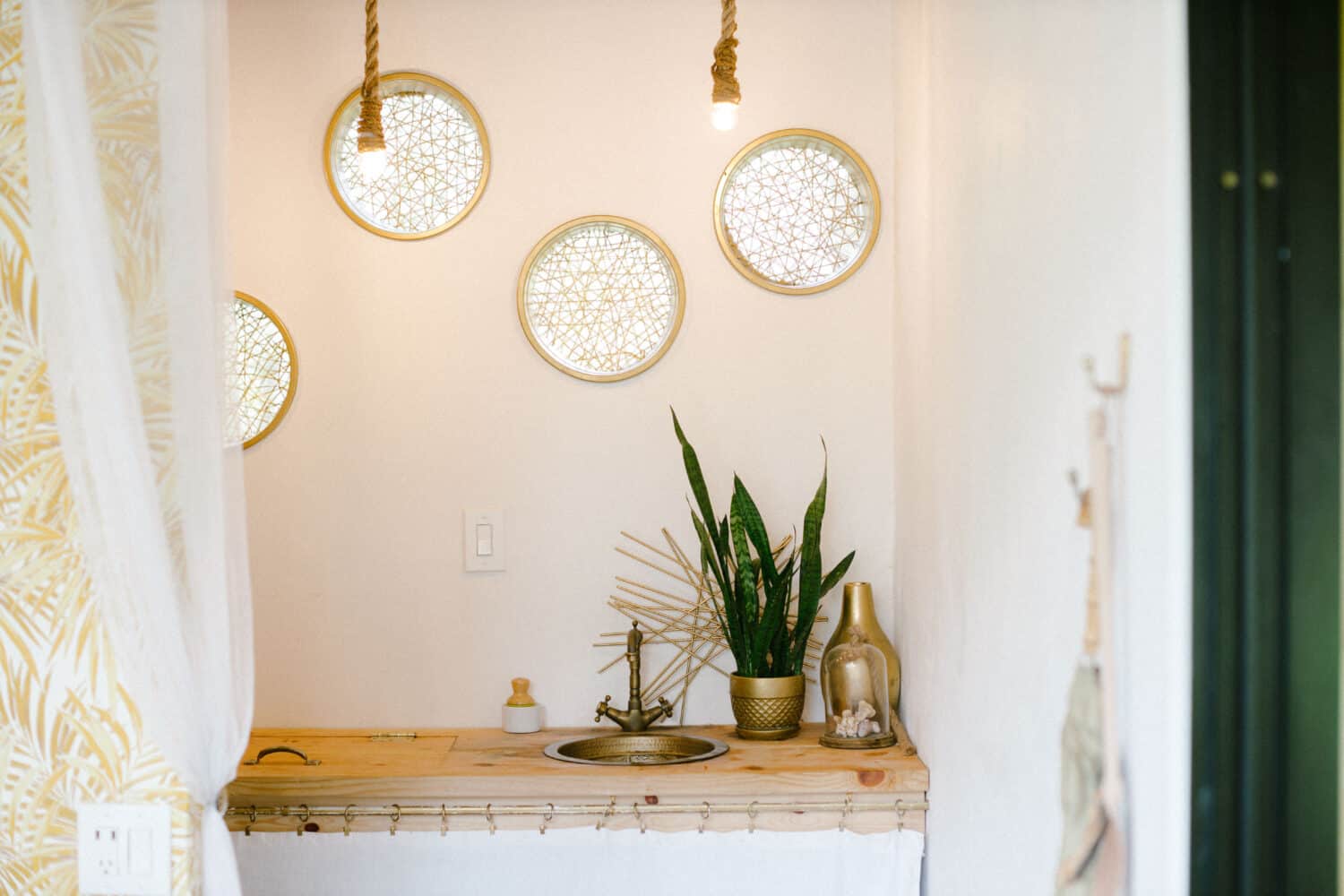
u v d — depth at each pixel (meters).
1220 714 1.06
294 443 2.82
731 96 2.30
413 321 2.84
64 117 1.58
